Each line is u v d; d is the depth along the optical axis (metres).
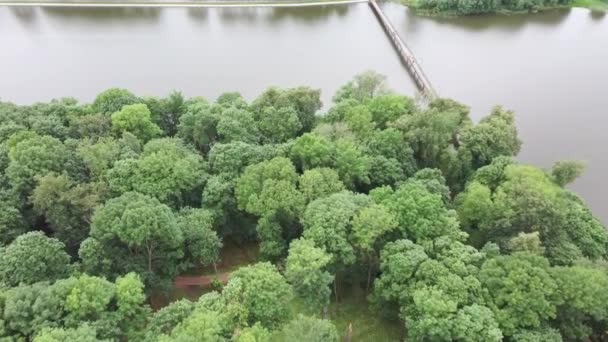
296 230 74.81
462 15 191.38
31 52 159.62
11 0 192.88
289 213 70.19
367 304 70.69
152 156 75.44
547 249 67.69
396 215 67.00
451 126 88.25
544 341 54.41
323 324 55.50
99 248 62.59
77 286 55.06
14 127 83.81
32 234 61.62
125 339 57.66
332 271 66.00
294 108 97.38
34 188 72.94
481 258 62.34
